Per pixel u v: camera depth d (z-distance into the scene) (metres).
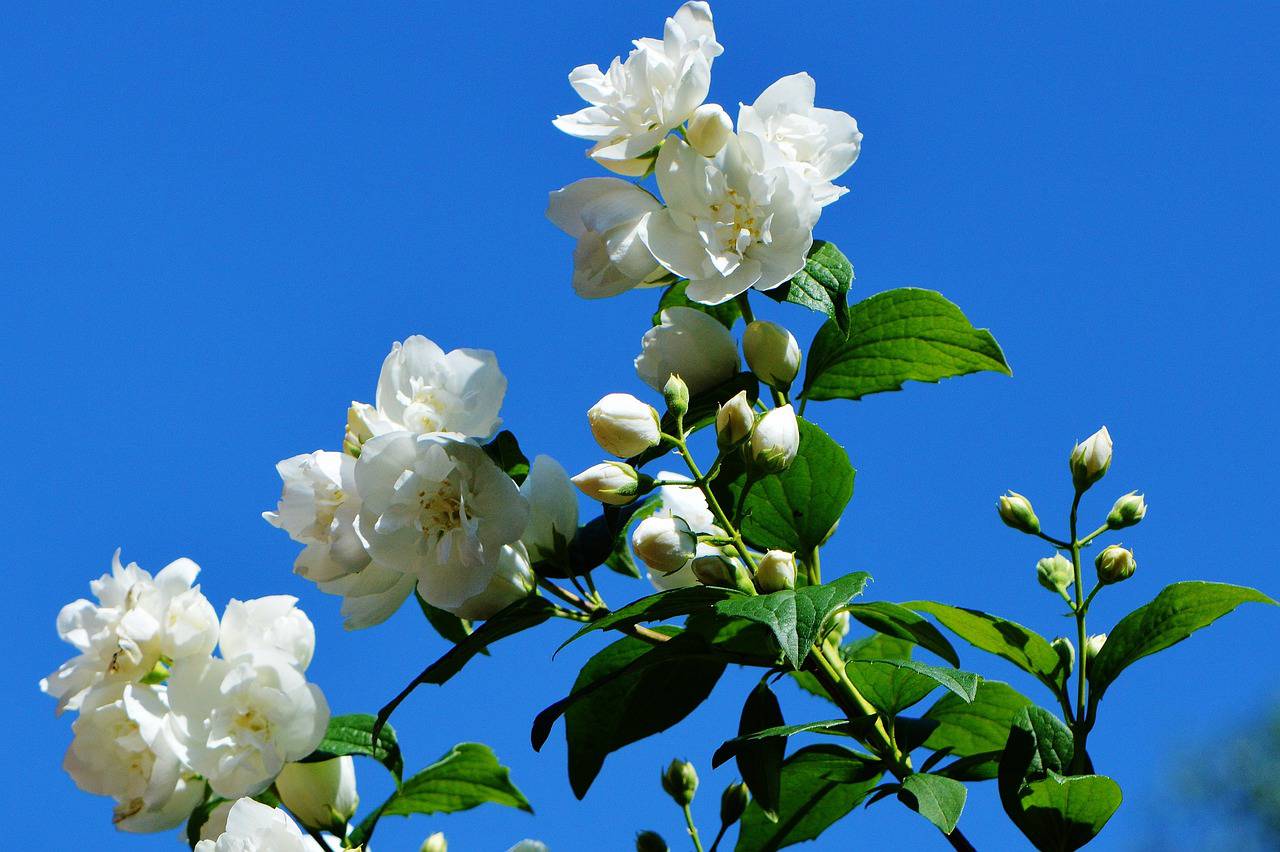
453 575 1.07
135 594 1.08
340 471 1.07
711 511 1.11
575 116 1.08
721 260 1.07
